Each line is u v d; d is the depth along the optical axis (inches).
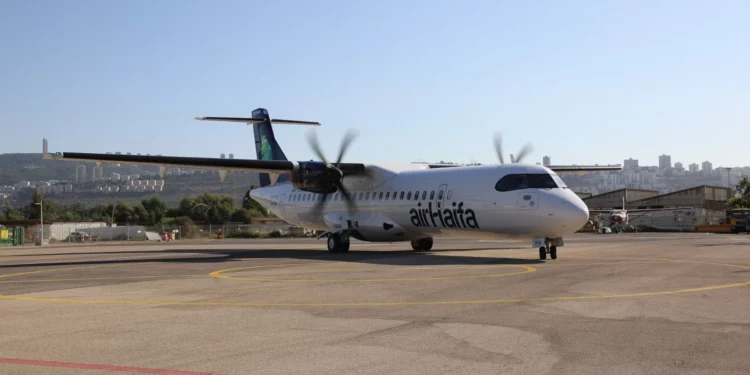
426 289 451.8
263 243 1584.6
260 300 402.9
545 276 534.0
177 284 506.6
